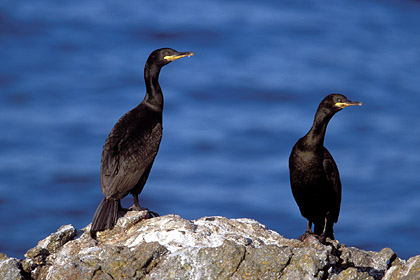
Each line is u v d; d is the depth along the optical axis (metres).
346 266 12.49
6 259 12.02
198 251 11.60
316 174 14.21
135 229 12.91
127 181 14.07
